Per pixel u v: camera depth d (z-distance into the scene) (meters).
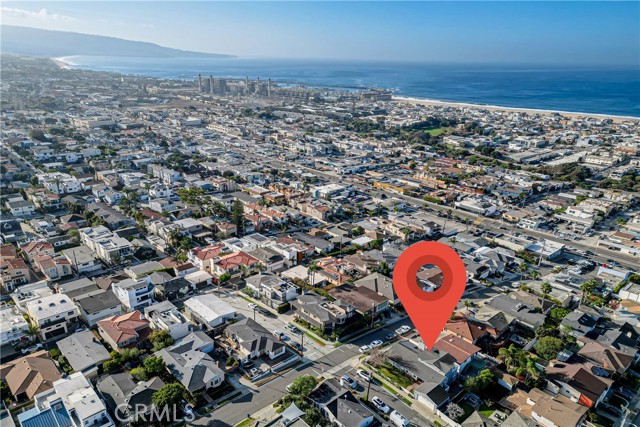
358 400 94.88
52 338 115.75
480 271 156.00
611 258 176.62
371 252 166.75
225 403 94.56
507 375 103.12
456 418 90.38
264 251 161.88
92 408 85.00
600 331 123.56
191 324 120.75
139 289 130.00
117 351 108.31
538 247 180.25
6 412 90.12
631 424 92.19
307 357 111.56
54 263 147.62
